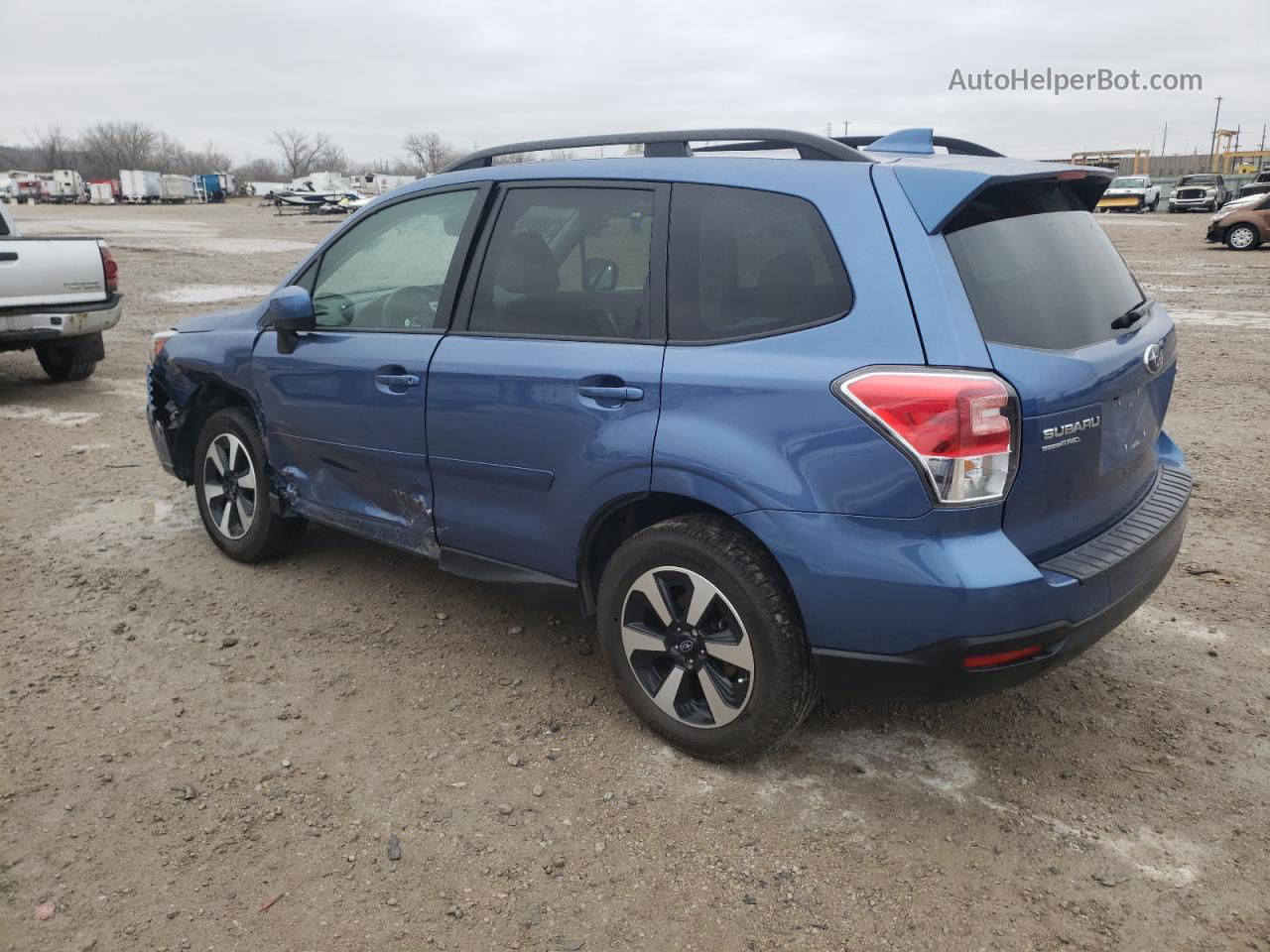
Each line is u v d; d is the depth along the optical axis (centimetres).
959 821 280
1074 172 291
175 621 403
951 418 241
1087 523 280
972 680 255
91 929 238
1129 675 362
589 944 236
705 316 286
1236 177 5109
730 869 261
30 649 378
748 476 267
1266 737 323
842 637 265
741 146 311
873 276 258
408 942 236
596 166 323
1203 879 258
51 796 287
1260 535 509
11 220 875
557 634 394
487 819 280
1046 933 239
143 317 1327
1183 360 1016
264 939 236
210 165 16412
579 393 303
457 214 358
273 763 306
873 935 239
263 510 440
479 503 344
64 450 667
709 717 303
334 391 381
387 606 419
